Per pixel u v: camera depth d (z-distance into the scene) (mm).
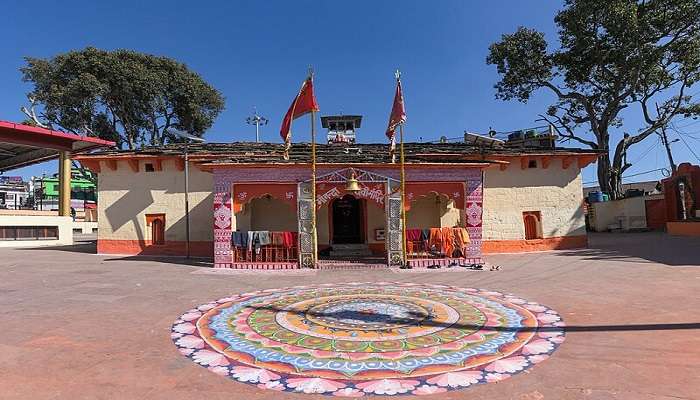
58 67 32375
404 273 13383
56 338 6254
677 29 28234
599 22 28891
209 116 38438
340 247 17969
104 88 31688
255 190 15062
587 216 34406
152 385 4574
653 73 31234
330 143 21594
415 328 6664
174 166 19203
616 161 33625
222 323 7102
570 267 13617
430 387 4457
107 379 4734
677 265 12867
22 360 5340
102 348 5816
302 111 14797
